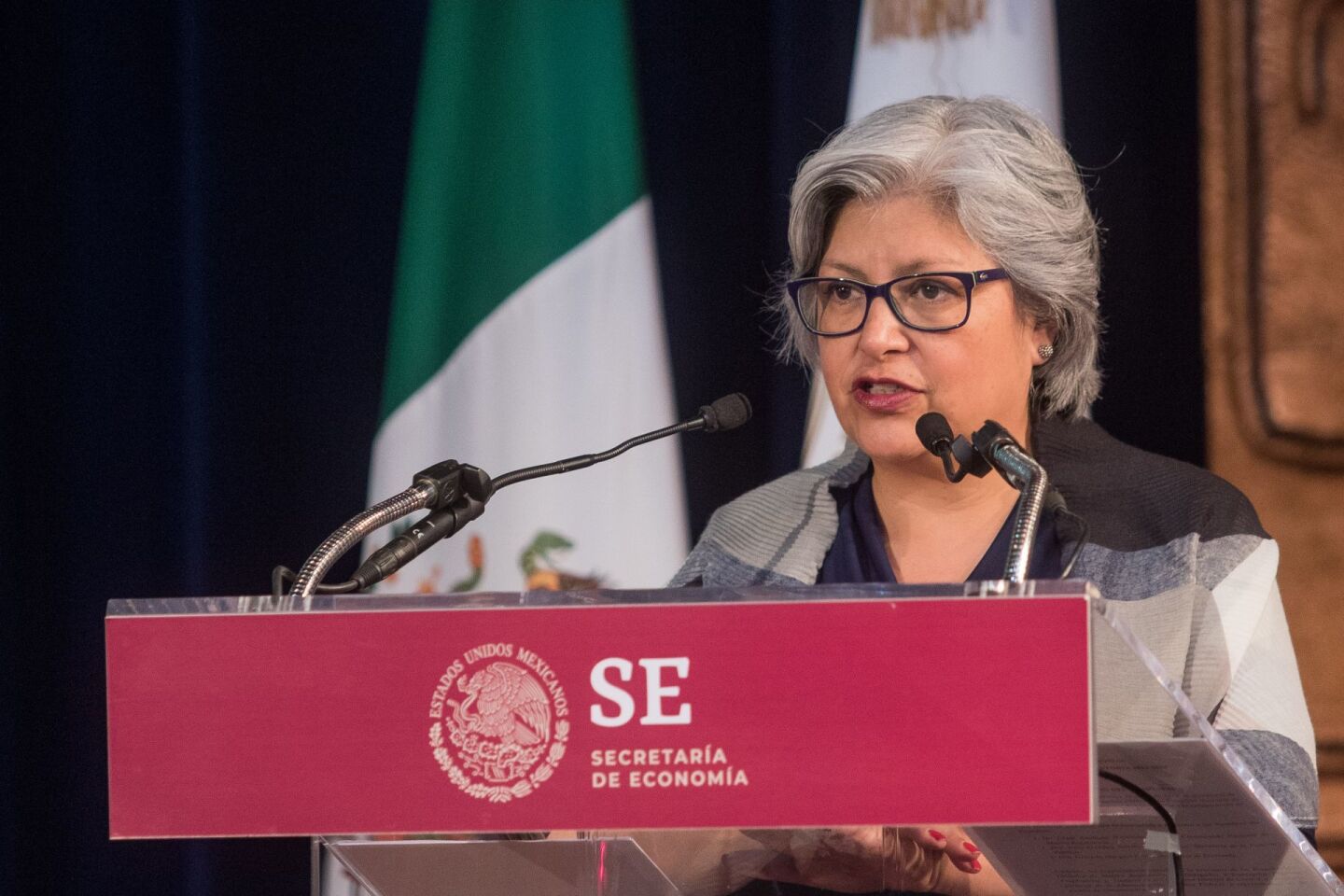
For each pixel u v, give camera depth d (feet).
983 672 12.74
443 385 34.91
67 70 36.22
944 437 17.60
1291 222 33.01
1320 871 13.78
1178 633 20.48
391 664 13.37
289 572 16.30
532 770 13.14
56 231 36.24
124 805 13.46
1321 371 32.89
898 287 21.63
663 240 34.88
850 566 22.94
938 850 14.33
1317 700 32.86
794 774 12.89
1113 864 14.40
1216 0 33.06
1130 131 33.24
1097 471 22.59
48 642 35.96
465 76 35.19
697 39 35.14
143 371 36.22
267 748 13.41
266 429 35.60
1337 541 32.89
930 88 32.81
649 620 13.12
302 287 35.58
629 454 34.32
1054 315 22.33
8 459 35.83
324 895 14.84
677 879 14.70
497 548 34.17
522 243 34.76
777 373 33.53
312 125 35.60
